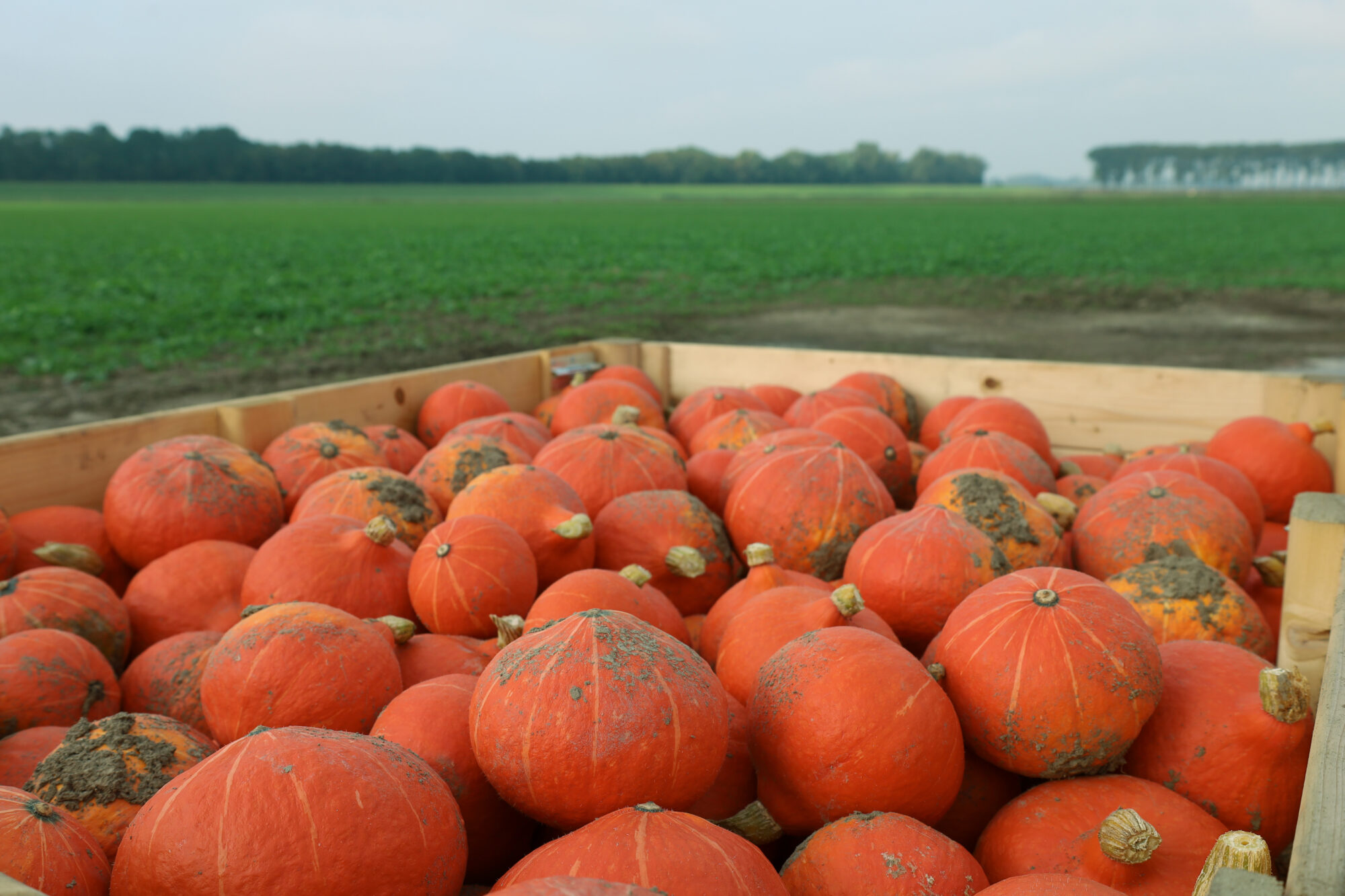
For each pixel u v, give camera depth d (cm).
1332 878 120
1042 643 230
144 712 299
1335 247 4228
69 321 1992
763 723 229
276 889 162
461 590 303
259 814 165
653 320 2138
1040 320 2106
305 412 506
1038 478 421
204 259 3794
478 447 417
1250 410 526
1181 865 206
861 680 220
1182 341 1741
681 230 6062
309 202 11894
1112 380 561
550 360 664
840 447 386
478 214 8644
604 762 191
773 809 231
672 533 356
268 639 242
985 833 236
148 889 166
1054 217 7650
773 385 626
